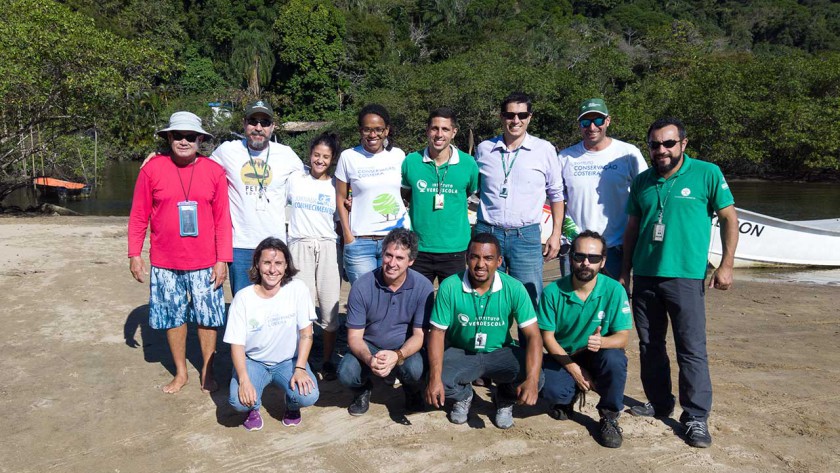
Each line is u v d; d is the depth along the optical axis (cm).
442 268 420
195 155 394
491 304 351
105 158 2859
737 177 3091
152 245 397
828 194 2411
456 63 3025
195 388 420
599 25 7294
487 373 362
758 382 455
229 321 355
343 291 735
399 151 434
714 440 355
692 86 2978
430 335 357
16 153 1767
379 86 4647
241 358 351
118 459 327
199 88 4947
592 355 363
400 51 5141
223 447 342
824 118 2803
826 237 1016
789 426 375
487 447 345
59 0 3703
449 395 361
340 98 4600
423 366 369
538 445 348
